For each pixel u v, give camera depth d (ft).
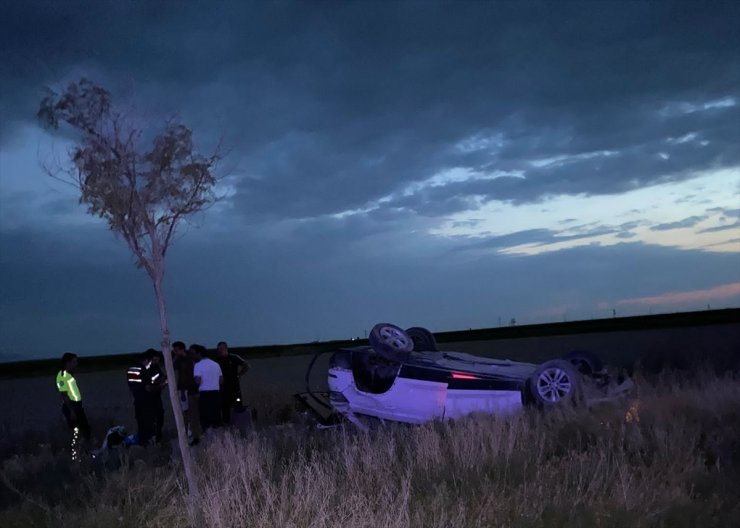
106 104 20.38
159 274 20.97
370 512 20.18
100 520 21.74
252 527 20.76
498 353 106.52
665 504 19.97
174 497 23.65
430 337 43.60
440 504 20.67
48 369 262.88
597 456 24.98
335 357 39.86
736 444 26.30
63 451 38.50
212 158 21.43
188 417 47.21
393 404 37.11
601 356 81.51
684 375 46.29
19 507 24.32
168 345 21.39
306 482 23.02
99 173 20.24
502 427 28.14
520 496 21.34
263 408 55.88
